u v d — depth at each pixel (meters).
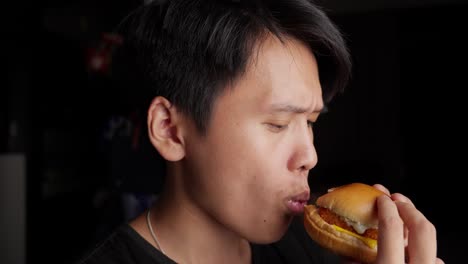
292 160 0.68
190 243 0.78
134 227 0.84
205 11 0.70
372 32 5.90
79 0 5.09
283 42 0.67
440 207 6.25
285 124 0.68
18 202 4.15
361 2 5.63
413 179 6.85
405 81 6.97
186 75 0.70
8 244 4.09
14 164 4.16
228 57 0.66
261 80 0.66
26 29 4.49
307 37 0.71
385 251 0.63
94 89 5.30
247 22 0.67
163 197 0.82
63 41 5.29
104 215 2.74
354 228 0.75
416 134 7.02
